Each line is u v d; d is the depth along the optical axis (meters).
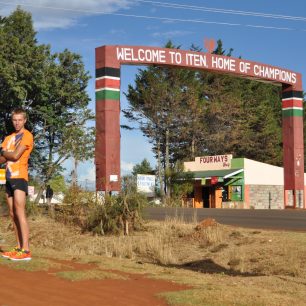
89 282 6.67
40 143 29.62
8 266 7.27
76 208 18.89
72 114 29.89
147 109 50.06
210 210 27.59
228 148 53.97
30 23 29.06
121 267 8.40
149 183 36.09
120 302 5.68
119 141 26.09
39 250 10.78
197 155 52.47
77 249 14.98
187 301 5.79
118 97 26.45
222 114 52.22
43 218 19.91
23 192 7.56
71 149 26.94
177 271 8.93
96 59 26.83
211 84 53.59
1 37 26.92
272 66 33.66
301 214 23.62
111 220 16.92
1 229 18.22
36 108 28.70
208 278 8.29
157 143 51.00
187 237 15.48
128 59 27.22
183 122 50.50
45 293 5.90
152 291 6.37
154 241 14.80
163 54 28.64
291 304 6.16
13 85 26.39
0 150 8.04
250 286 7.62
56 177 26.00
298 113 35.09
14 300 5.54
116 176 24.97
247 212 25.45
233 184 42.59
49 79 28.44
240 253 13.29
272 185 44.03
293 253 12.55
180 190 41.38
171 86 49.78
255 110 55.81
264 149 56.16
